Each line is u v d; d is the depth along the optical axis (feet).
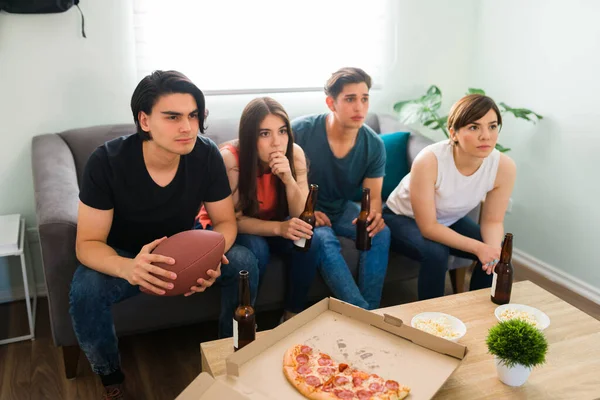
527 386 4.68
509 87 10.18
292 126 7.99
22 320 8.18
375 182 8.03
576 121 8.93
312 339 4.79
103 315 6.12
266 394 4.09
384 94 10.55
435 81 10.83
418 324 5.36
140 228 6.52
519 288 6.34
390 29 10.18
